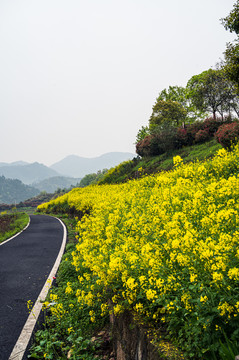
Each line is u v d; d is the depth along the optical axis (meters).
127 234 5.58
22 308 5.06
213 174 8.89
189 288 2.54
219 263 2.50
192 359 2.29
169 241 3.54
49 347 3.77
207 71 35.75
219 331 2.28
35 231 16.61
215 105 34.19
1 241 13.06
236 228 3.25
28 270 7.55
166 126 35.19
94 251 5.63
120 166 39.91
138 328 2.94
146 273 3.30
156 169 28.94
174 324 2.61
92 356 3.71
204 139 29.95
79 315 4.68
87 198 17.47
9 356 3.65
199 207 4.60
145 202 8.22
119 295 3.63
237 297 2.33
